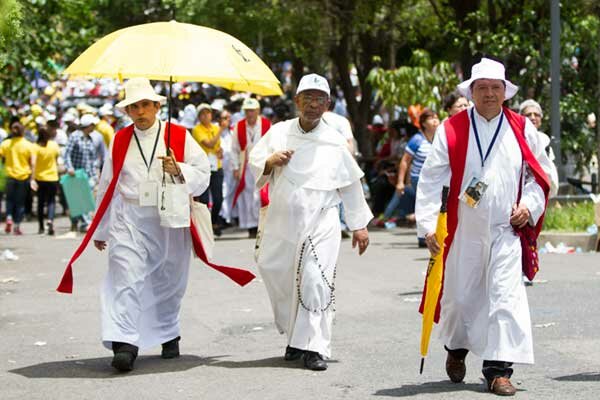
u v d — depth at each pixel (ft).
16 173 97.71
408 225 94.94
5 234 98.73
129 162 40.34
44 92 145.79
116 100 161.38
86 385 37.17
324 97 39.60
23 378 38.34
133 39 40.16
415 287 57.88
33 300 56.54
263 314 51.03
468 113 35.12
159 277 40.81
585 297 52.75
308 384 36.63
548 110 96.58
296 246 39.34
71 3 99.96
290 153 39.37
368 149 128.57
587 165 98.84
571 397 34.04
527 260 34.68
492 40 98.73
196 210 41.22
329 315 39.17
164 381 37.55
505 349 33.86
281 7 118.42
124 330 39.11
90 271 68.33
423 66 102.12
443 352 41.52
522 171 34.86
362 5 119.75
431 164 35.01
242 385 36.70
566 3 95.45
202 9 117.50
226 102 139.13
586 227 74.54
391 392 35.22
